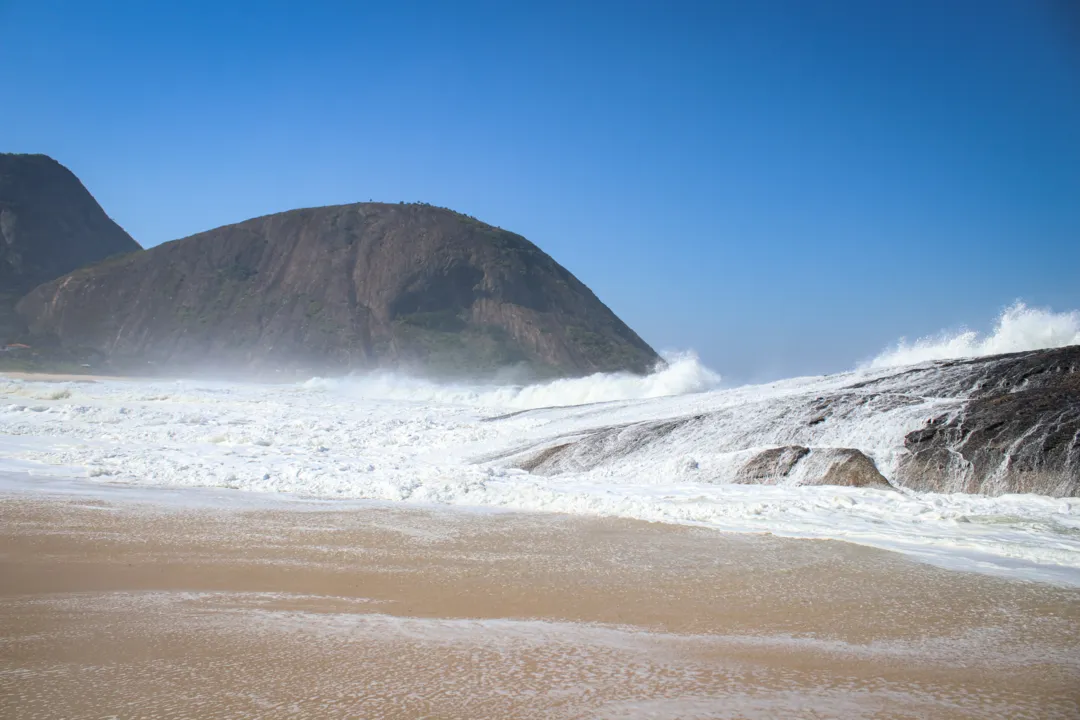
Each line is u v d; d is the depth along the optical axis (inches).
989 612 272.2
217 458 685.9
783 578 316.2
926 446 553.3
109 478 567.2
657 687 199.3
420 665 212.4
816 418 637.9
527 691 194.7
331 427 967.6
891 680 207.5
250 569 317.4
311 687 195.2
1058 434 521.7
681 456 618.5
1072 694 199.0
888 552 362.6
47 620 248.5
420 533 398.6
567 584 303.6
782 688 200.2
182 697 187.8
